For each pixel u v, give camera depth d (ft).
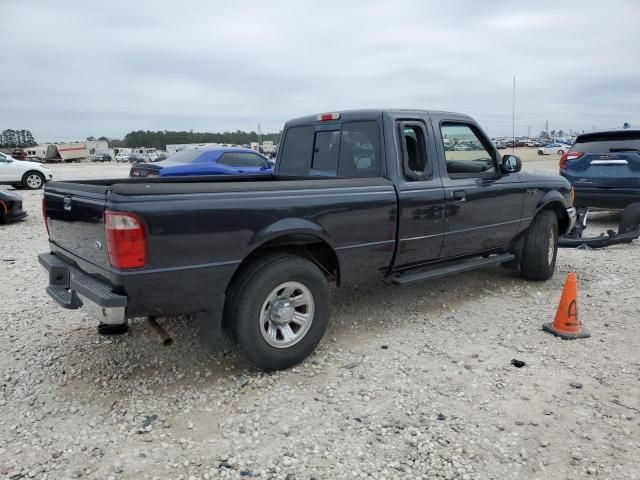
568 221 21.44
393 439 9.91
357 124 15.61
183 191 10.80
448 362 13.23
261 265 12.01
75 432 10.18
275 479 8.82
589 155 30.37
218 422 10.54
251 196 11.71
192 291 11.07
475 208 16.80
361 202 13.65
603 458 9.34
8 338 14.70
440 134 16.10
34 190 62.44
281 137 18.72
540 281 20.35
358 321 16.14
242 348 12.01
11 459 9.32
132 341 14.48
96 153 253.24
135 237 10.17
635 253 25.52
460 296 18.62
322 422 10.50
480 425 10.36
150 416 10.76
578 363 13.12
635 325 15.71
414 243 15.20
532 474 8.91
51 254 14.33
